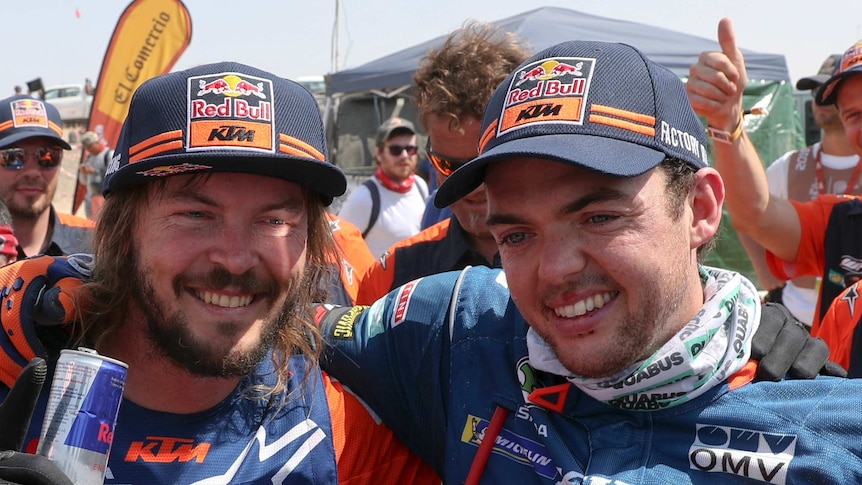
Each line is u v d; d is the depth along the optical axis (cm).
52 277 169
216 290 163
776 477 149
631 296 152
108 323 172
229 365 166
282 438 183
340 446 189
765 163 813
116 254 170
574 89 151
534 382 173
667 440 159
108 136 859
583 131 148
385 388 197
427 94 271
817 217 301
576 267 150
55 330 169
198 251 161
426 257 282
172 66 838
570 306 154
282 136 163
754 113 268
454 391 184
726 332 160
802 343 164
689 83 248
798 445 150
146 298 166
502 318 187
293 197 168
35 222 432
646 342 154
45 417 143
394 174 530
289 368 190
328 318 207
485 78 261
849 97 312
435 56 276
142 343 172
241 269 162
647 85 154
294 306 178
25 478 134
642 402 159
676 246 155
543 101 152
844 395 153
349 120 998
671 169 154
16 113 423
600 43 159
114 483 167
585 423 166
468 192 165
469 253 273
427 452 197
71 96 2353
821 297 301
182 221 162
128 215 168
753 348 160
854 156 459
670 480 155
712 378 156
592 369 155
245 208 163
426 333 194
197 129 158
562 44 160
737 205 282
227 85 161
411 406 195
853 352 226
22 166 418
